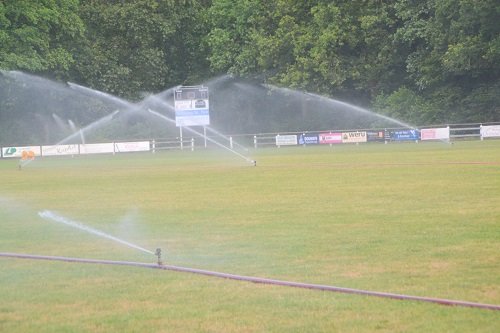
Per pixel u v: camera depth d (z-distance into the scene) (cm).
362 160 5069
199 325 1159
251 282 1436
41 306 1310
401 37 8938
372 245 1767
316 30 9406
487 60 8288
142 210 2656
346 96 9825
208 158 6450
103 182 4078
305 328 1126
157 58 10075
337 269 1519
